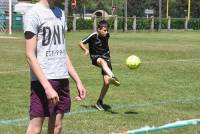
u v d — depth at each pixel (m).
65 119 11.11
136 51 32.28
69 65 6.83
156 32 71.56
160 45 39.41
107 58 12.39
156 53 31.00
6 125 10.46
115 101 13.53
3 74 18.75
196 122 6.43
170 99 14.04
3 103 12.91
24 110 12.04
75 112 11.91
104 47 12.40
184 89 15.94
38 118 6.39
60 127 6.66
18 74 18.83
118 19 70.06
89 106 12.73
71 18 64.00
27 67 21.25
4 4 58.56
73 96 14.13
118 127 10.45
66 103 6.64
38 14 6.31
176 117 11.55
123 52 31.25
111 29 68.62
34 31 6.27
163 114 11.90
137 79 18.16
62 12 6.61
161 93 15.05
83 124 10.66
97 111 12.13
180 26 80.25
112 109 12.41
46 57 6.38
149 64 23.72
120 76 18.92
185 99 14.09
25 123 10.66
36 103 6.36
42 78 6.16
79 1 106.31
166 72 20.55
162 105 13.08
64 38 6.60
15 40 41.50
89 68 21.44
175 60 26.41
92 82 17.12
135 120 11.15
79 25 65.50
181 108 12.73
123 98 14.04
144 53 30.83
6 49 31.58
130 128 10.36
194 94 15.01
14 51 30.02
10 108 12.25
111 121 11.01
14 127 10.29
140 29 73.38
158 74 19.81
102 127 10.43
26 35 6.28
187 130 10.09
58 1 7.21
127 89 15.70
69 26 63.50
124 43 41.03
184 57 28.55
